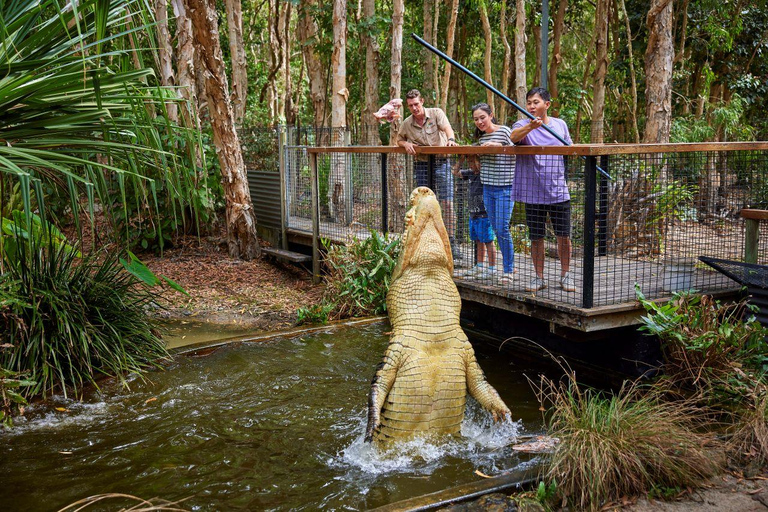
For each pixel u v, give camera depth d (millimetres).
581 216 6301
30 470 4004
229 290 9086
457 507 3461
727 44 14930
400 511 3408
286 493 3727
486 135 6574
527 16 19219
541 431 4480
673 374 5039
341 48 11164
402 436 4145
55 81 3752
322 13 15328
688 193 6266
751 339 4789
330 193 9555
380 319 7340
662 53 9477
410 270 4324
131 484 3836
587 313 4953
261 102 21453
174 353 6199
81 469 4020
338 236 9094
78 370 5465
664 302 5254
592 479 3559
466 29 21125
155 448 4312
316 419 4762
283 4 22312
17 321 5145
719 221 6172
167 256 10516
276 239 10625
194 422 4715
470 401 5059
